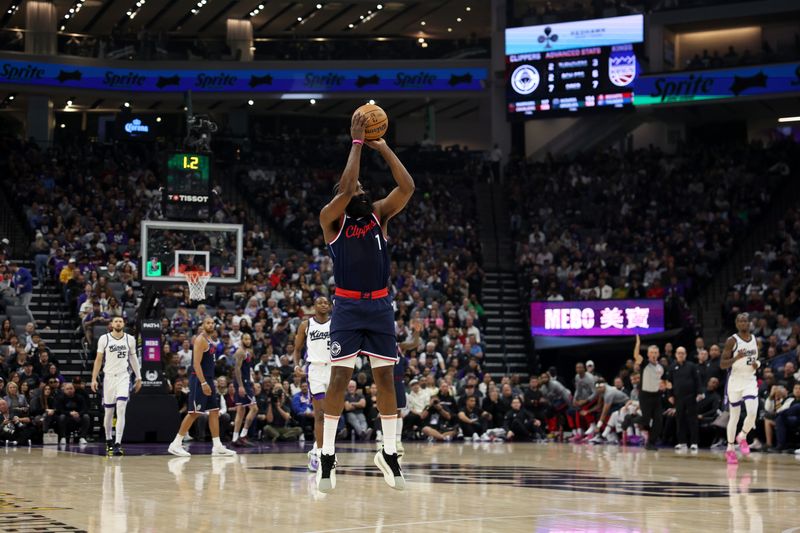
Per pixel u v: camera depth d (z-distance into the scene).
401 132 38.75
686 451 15.51
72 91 31.50
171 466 10.91
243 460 12.11
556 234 28.84
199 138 17.95
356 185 5.86
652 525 5.57
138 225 25.62
